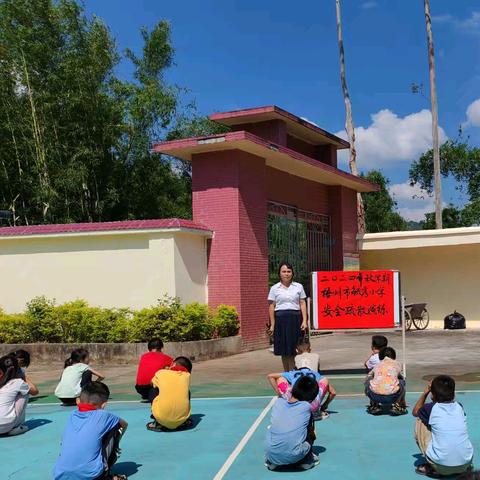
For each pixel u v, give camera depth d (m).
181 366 7.54
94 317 13.76
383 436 6.77
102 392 5.46
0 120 20.33
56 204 21.06
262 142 14.91
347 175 20.25
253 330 15.51
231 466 5.85
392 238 22.02
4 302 15.21
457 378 10.33
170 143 15.08
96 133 21.91
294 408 5.71
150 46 25.45
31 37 20.33
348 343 16.83
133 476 5.62
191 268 14.66
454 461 5.12
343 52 27.70
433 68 27.73
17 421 7.36
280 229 18.22
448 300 22.30
